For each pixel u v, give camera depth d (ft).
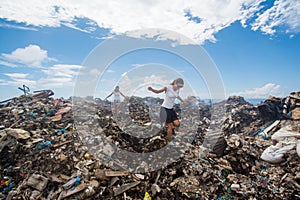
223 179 12.54
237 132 21.54
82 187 11.00
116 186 11.53
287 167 13.57
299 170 12.91
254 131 21.33
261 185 12.12
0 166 12.35
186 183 12.05
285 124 20.40
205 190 11.57
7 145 13.48
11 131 14.90
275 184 12.19
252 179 12.85
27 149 13.96
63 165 13.02
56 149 14.71
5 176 11.84
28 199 10.43
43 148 14.52
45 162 13.08
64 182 11.60
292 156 14.05
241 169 13.78
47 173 12.24
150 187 11.54
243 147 16.31
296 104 22.82
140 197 10.89
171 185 11.76
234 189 11.62
